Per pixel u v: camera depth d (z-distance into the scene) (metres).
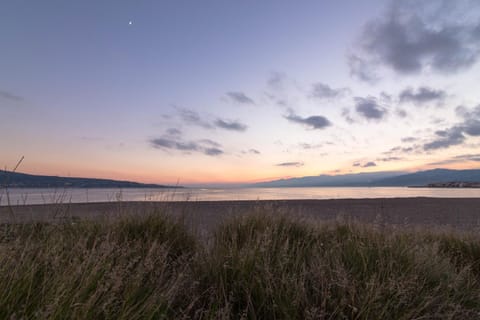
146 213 3.60
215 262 2.35
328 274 2.14
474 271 3.11
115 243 2.42
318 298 1.91
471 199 21.22
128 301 1.64
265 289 1.94
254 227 3.50
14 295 1.51
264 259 2.17
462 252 3.54
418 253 2.64
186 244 3.11
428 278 2.32
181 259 2.62
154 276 2.09
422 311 1.84
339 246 2.76
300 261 2.52
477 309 2.00
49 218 3.17
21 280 1.64
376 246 2.74
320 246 2.93
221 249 2.60
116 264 2.07
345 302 1.73
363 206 14.47
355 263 2.39
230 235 3.25
